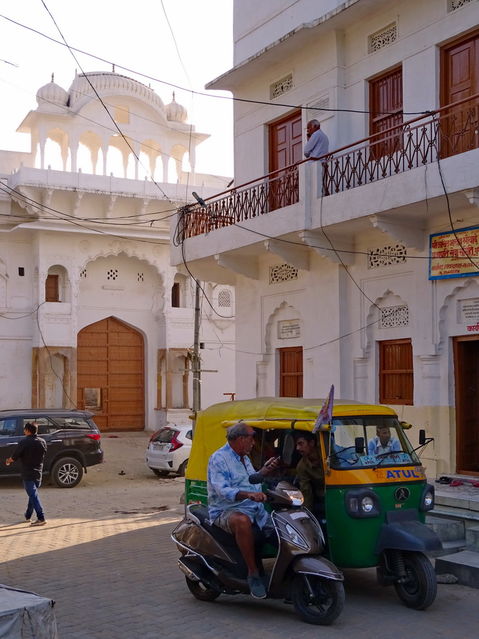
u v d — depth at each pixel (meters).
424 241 11.15
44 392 23.14
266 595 6.26
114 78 23.92
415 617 6.32
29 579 7.86
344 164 11.50
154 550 9.36
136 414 25.30
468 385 10.90
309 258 13.30
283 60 13.85
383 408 7.51
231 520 6.25
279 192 13.05
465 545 8.48
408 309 11.53
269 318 14.47
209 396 25.77
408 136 10.49
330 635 5.85
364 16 12.09
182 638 5.83
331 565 6.05
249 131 14.90
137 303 25.27
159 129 24.77
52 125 23.30
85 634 5.95
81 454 16.94
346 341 12.58
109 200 23.41
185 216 15.26
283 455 7.30
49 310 23.31
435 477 10.88
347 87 12.60
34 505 11.72
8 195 23.25
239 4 15.29
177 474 18.62
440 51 11.01
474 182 9.33
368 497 6.64
